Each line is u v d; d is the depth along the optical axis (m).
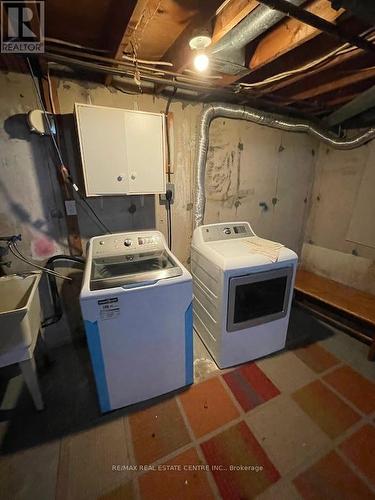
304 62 1.58
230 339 1.79
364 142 2.31
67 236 1.96
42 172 1.78
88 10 1.18
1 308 1.63
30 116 1.56
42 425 1.45
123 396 1.52
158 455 1.29
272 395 1.64
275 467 1.23
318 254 3.05
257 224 2.80
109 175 1.65
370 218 2.50
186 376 1.67
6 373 1.84
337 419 1.47
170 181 2.20
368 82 1.99
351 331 2.22
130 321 1.37
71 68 1.68
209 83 1.84
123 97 1.88
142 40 1.42
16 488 1.16
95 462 1.26
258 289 1.75
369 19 1.03
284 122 2.44
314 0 1.11
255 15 1.13
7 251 1.73
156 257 1.82
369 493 1.13
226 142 2.37
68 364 1.92
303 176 2.93
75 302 2.12
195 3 1.07
